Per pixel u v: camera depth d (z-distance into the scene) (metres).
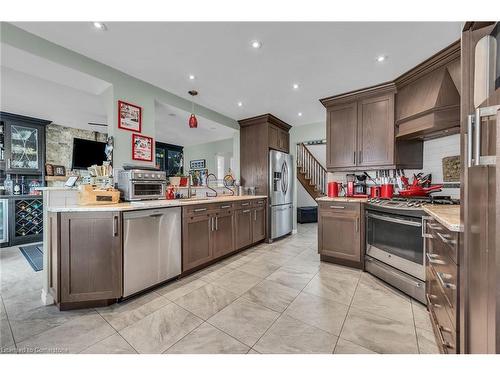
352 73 2.44
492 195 0.74
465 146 0.96
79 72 2.09
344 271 2.56
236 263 2.86
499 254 0.66
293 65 2.29
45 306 1.83
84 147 4.32
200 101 3.29
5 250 3.45
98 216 1.80
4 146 3.73
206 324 1.58
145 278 2.01
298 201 6.93
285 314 1.70
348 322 1.59
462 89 0.99
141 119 2.59
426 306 1.77
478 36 0.95
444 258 1.30
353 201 2.60
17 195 3.78
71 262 1.75
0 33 1.65
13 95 3.04
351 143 2.95
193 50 2.03
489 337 0.77
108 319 1.64
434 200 2.10
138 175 2.30
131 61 2.21
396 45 1.95
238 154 4.29
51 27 1.72
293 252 3.34
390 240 2.20
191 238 2.47
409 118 2.35
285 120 4.23
